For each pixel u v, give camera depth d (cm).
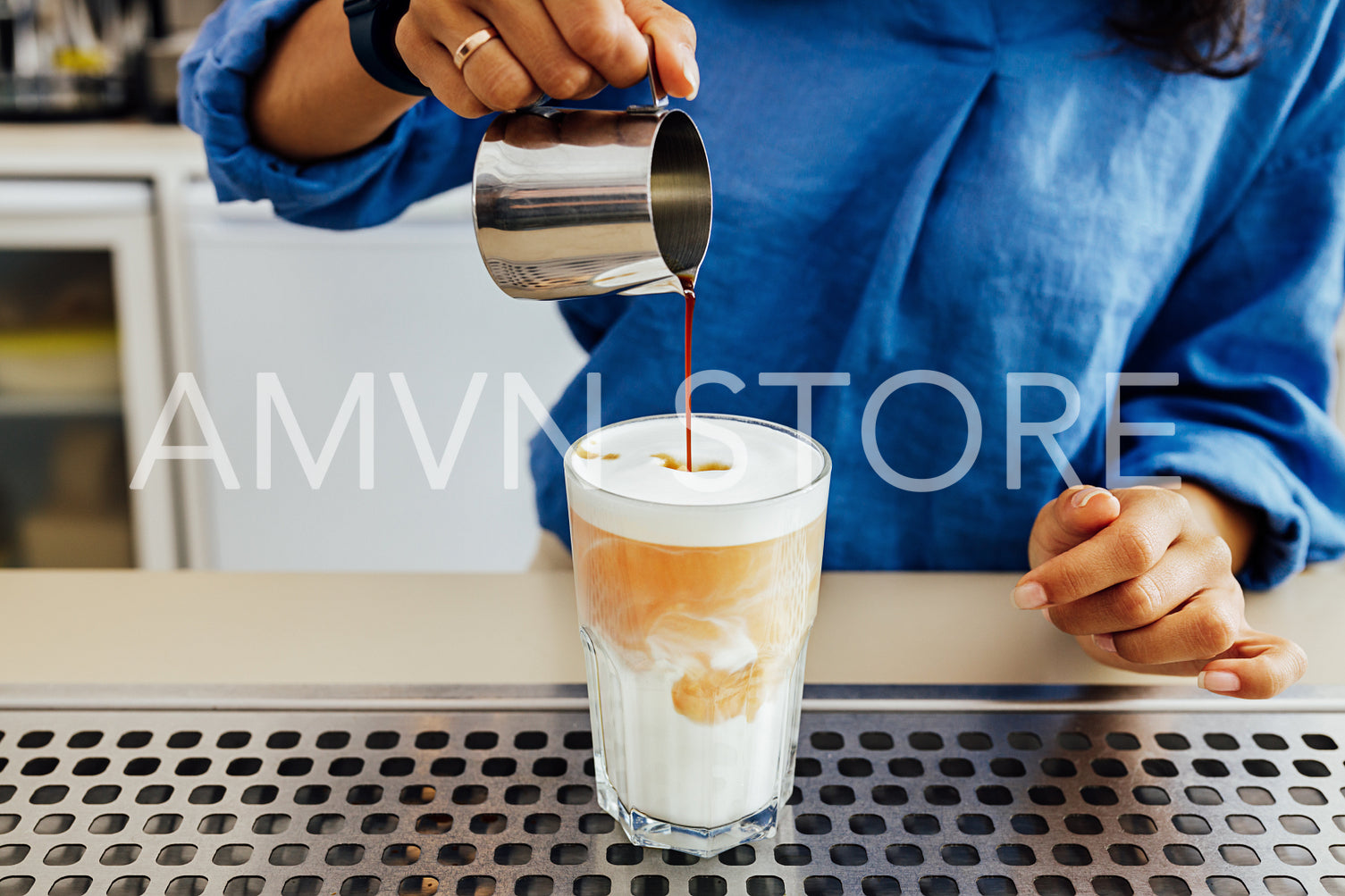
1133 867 46
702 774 47
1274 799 50
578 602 51
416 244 193
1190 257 93
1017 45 84
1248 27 81
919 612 71
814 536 48
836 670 63
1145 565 54
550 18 47
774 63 87
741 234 87
